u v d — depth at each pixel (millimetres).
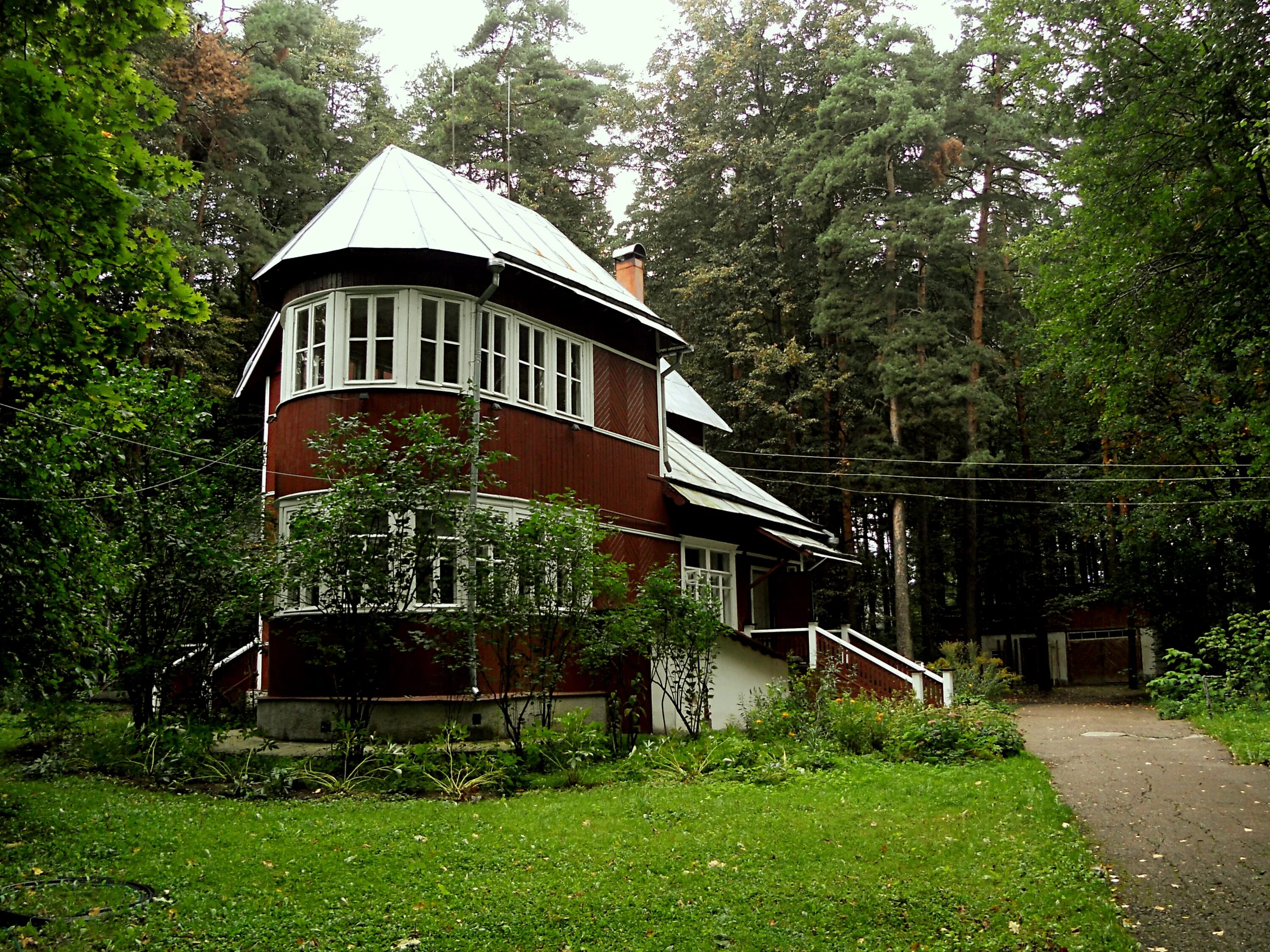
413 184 16234
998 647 43812
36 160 6293
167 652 12117
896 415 32406
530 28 40250
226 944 5945
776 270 36625
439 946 6043
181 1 7164
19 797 9477
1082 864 8000
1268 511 25578
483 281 14617
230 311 28391
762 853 8164
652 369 18734
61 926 6027
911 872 7719
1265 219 13250
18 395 9961
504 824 8859
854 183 34500
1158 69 14664
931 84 33500
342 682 11789
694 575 19125
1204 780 12000
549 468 15289
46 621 8664
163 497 12242
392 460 11617
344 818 8953
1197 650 30797
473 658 11797
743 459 36625
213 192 26828
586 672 14961
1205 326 14680
